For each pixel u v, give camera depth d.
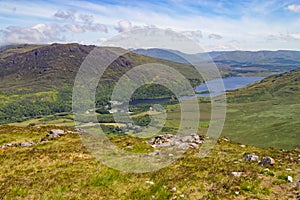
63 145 28.98
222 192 15.59
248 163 21.98
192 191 15.93
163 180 17.84
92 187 16.84
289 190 15.91
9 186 16.84
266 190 15.76
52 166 21.09
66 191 16.22
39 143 30.50
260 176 18.31
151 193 15.94
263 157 24.06
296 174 18.73
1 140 32.84
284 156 25.14
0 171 20.11
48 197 15.34
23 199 15.10
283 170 19.73
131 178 18.38
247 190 15.90
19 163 22.12
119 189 16.58
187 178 18.09
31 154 25.05
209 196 15.10
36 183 17.30
